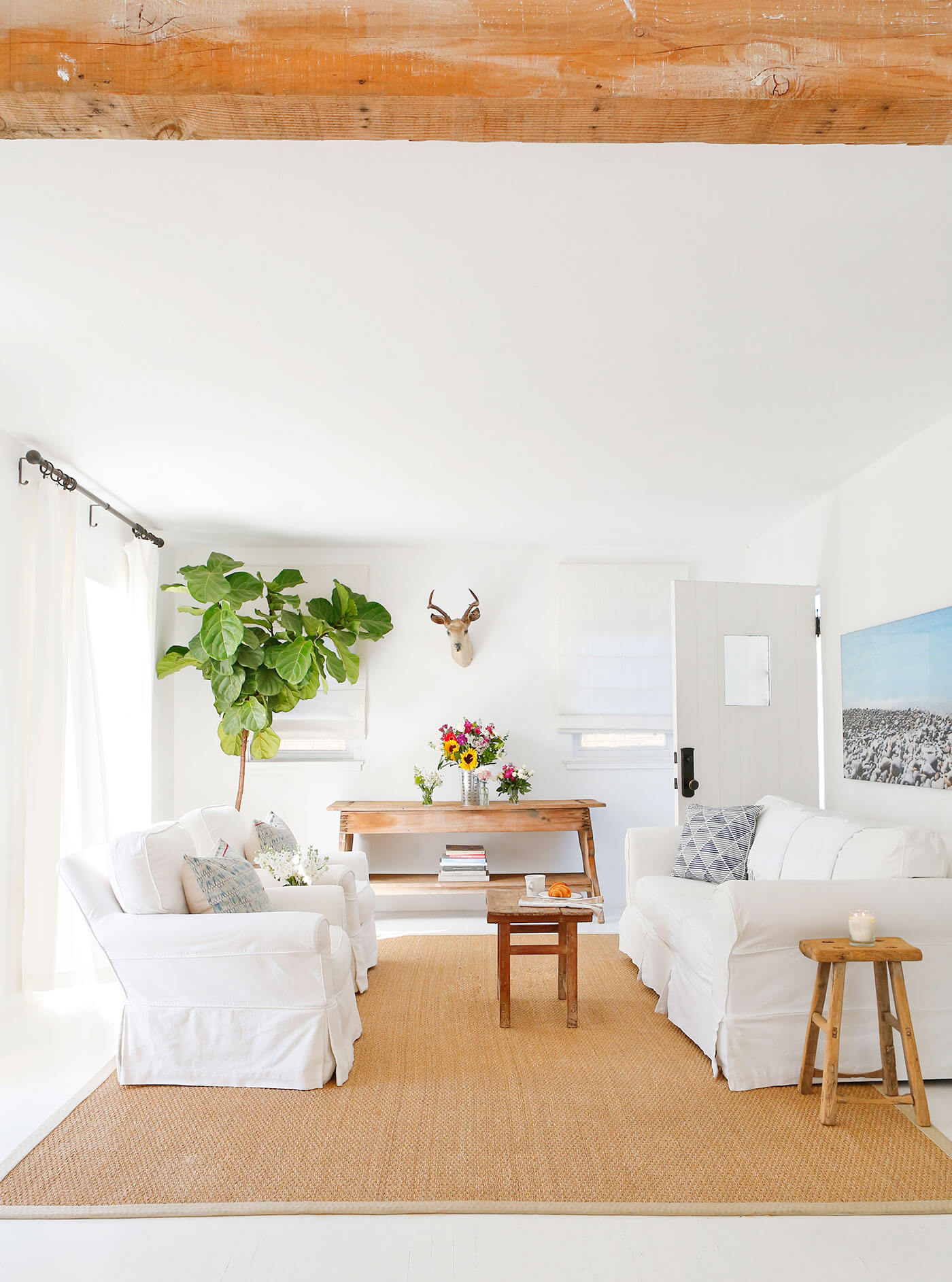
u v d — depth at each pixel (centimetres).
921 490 395
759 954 306
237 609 572
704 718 502
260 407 361
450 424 383
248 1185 239
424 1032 365
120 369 321
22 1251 211
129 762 539
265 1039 309
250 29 144
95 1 145
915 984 305
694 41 146
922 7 149
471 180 208
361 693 634
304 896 380
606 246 239
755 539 628
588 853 580
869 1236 216
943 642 366
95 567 505
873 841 337
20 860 407
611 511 542
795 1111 285
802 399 355
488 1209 227
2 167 201
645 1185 238
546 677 644
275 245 236
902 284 262
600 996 413
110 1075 321
